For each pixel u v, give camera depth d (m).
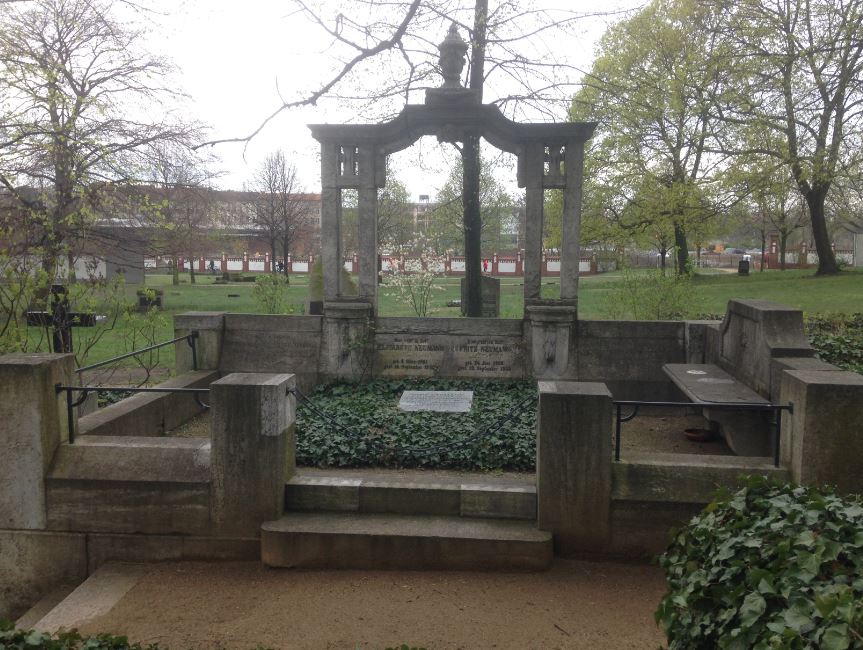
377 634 4.29
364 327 9.83
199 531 5.33
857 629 2.24
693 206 20.58
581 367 9.55
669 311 14.18
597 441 5.09
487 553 5.04
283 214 39.56
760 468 5.07
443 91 9.38
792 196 33.19
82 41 16.80
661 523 5.08
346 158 9.88
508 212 43.78
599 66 21.89
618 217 26.66
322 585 4.91
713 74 17.61
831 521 3.07
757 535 3.11
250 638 4.28
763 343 7.04
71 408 5.61
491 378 9.72
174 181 21.72
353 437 6.95
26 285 8.53
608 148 25.17
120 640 3.49
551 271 43.94
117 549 5.37
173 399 8.30
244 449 5.27
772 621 2.55
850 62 16.53
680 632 2.98
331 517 5.36
